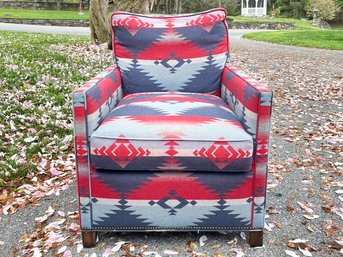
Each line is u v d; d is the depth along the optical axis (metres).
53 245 1.75
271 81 6.08
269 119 1.58
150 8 8.14
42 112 3.49
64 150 2.86
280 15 33.00
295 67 7.51
